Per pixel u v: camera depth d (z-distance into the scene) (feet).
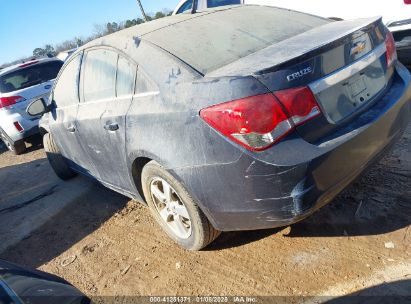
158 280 9.25
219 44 9.09
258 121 6.91
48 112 14.76
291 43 8.45
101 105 10.89
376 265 7.98
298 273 8.30
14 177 20.47
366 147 7.79
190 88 7.93
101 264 10.48
